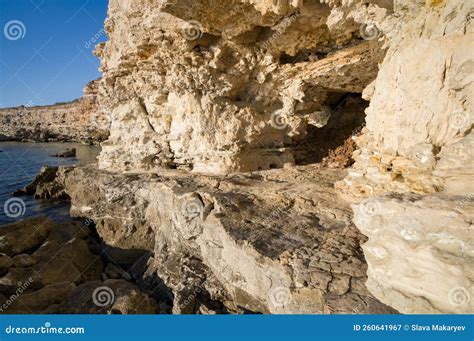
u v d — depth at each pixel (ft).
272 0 27.37
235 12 31.48
